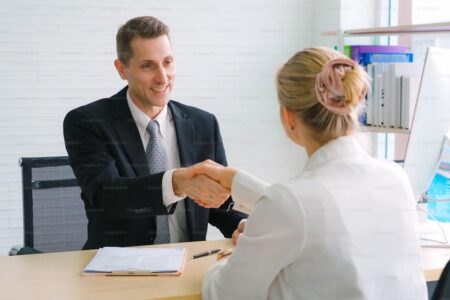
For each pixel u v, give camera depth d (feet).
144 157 6.27
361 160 3.91
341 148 3.90
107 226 6.15
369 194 3.78
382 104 7.89
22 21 10.25
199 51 11.30
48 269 5.08
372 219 3.76
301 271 3.70
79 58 10.61
